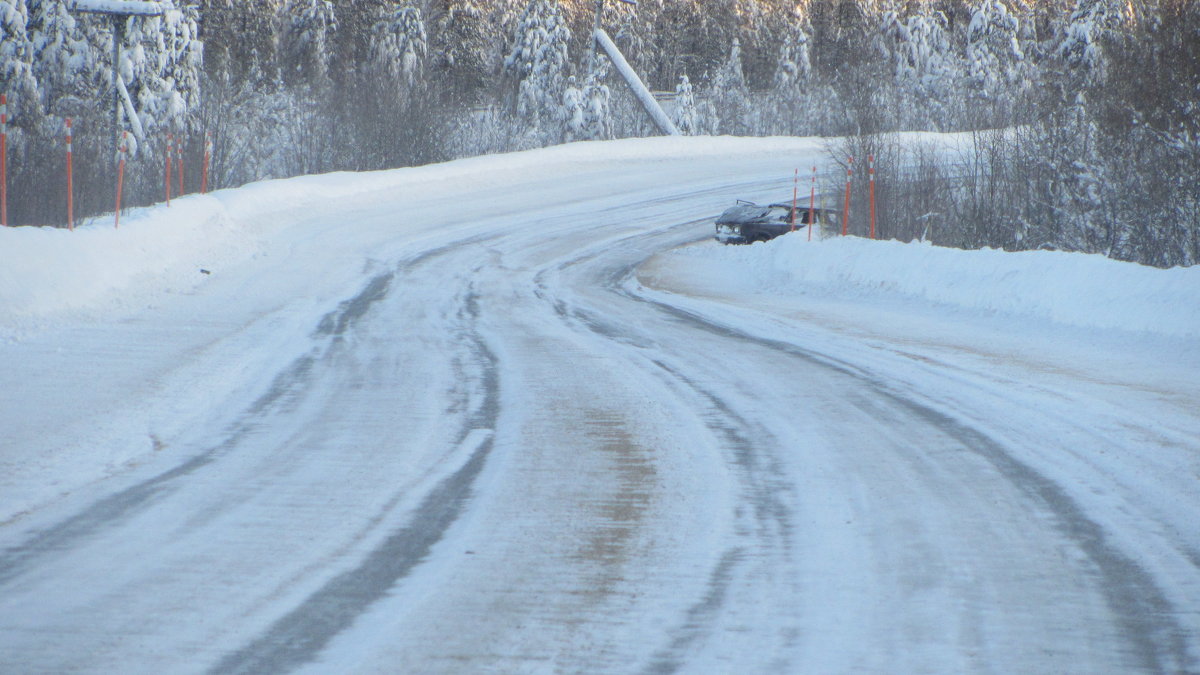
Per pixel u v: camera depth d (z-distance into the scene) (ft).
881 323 180.96
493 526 66.64
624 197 474.08
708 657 47.39
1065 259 184.55
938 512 70.08
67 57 500.33
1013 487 76.38
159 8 418.10
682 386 119.14
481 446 88.99
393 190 424.87
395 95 644.69
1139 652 47.98
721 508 70.95
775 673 45.78
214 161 493.77
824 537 64.80
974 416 102.17
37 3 499.92
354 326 170.60
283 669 45.29
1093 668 46.26
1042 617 52.06
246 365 129.70
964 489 75.82
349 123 631.97
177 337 149.79
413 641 48.65
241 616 51.26
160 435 91.45
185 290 202.49
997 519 68.59
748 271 285.23
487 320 183.52
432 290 228.84
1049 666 46.47
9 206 247.50
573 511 70.13
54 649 46.88
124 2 415.44
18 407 99.76
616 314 195.62
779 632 50.29
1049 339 157.69
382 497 73.00
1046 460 84.43
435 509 70.33
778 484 77.10
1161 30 271.49
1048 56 620.90
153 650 47.01
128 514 67.97
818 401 110.22
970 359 139.74
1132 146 280.72
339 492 74.18
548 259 309.63
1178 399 110.01
